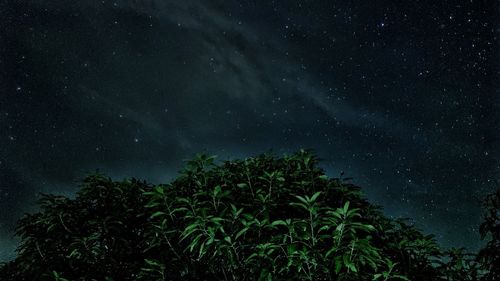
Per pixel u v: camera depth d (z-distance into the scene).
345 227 3.24
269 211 3.52
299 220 3.31
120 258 3.91
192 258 3.75
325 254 3.28
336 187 3.92
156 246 3.85
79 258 3.89
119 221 3.89
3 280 4.00
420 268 3.54
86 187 4.23
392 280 3.40
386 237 3.76
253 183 3.91
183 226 3.73
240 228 3.51
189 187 3.97
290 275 3.34
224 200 3.73
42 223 4.07
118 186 4.27
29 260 3.90
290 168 4.14
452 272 3.65
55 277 3.63
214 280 3.70
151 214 3.91
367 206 3.95
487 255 3.86
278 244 3.33
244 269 3.56
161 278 3.55
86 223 3.96
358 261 3.24
